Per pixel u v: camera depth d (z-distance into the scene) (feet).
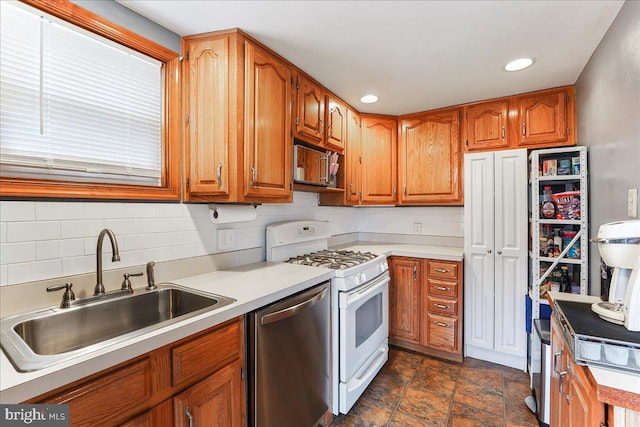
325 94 7.62
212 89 5.24
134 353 3.00
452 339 8.18
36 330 3.64
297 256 7.74
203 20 4.91
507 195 7.80
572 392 3.30
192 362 3.59
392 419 6.03
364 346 6.81
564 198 6.93
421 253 8.52
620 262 3.49
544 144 7.65
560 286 7.07
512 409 6.27
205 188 5.31
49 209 4.04
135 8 4.61
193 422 3.57
